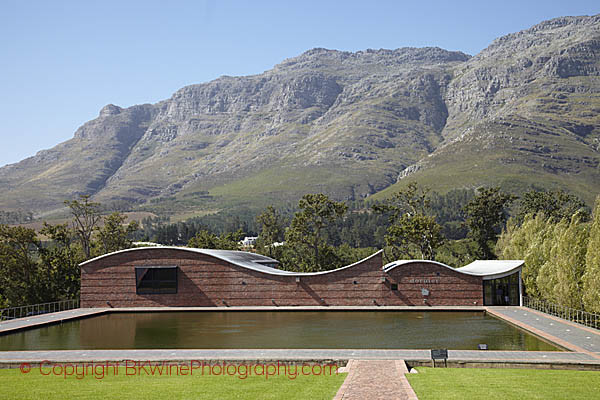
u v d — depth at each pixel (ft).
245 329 156.15
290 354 106.93
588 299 153.48
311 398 69.10
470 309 196.24
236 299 210.18
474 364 96.68
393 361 96.89
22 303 245.65
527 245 239.09
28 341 138.00
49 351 113.70
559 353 104.88
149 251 214.07
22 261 257.96
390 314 189.57
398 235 315.37
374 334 144.87
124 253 214.07
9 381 84.74
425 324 163.63
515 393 70.95
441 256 356.38
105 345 131.54
